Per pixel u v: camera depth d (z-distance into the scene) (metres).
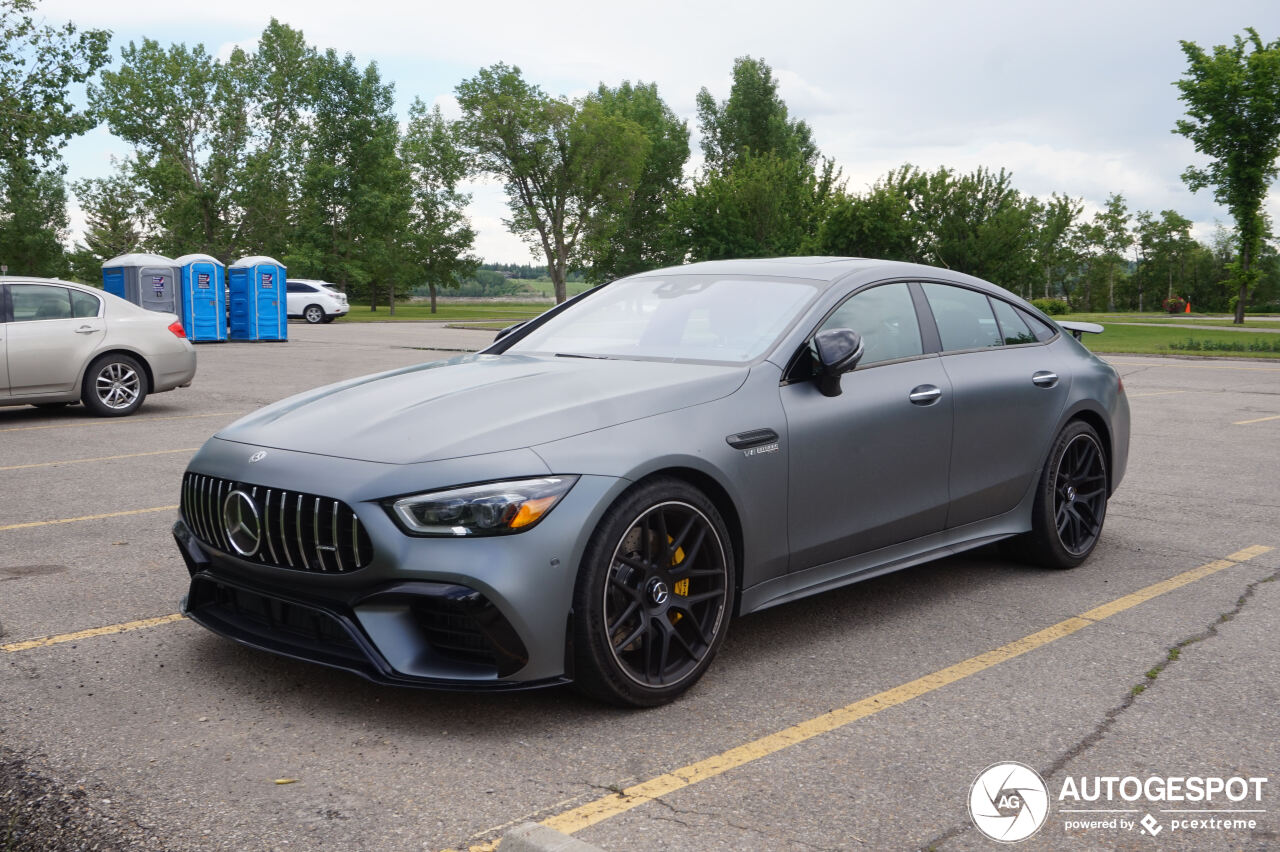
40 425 9.74
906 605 4.31
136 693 3.24
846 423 3.75
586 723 3.05
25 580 4.52
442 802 2.54
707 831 2.40
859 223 39.97
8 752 2.79
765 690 3.33
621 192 70.12
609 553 3.01
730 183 49.78
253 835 2.36
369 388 3.71
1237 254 41.16
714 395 3.43
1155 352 23.64
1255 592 4.51
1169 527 5.83
